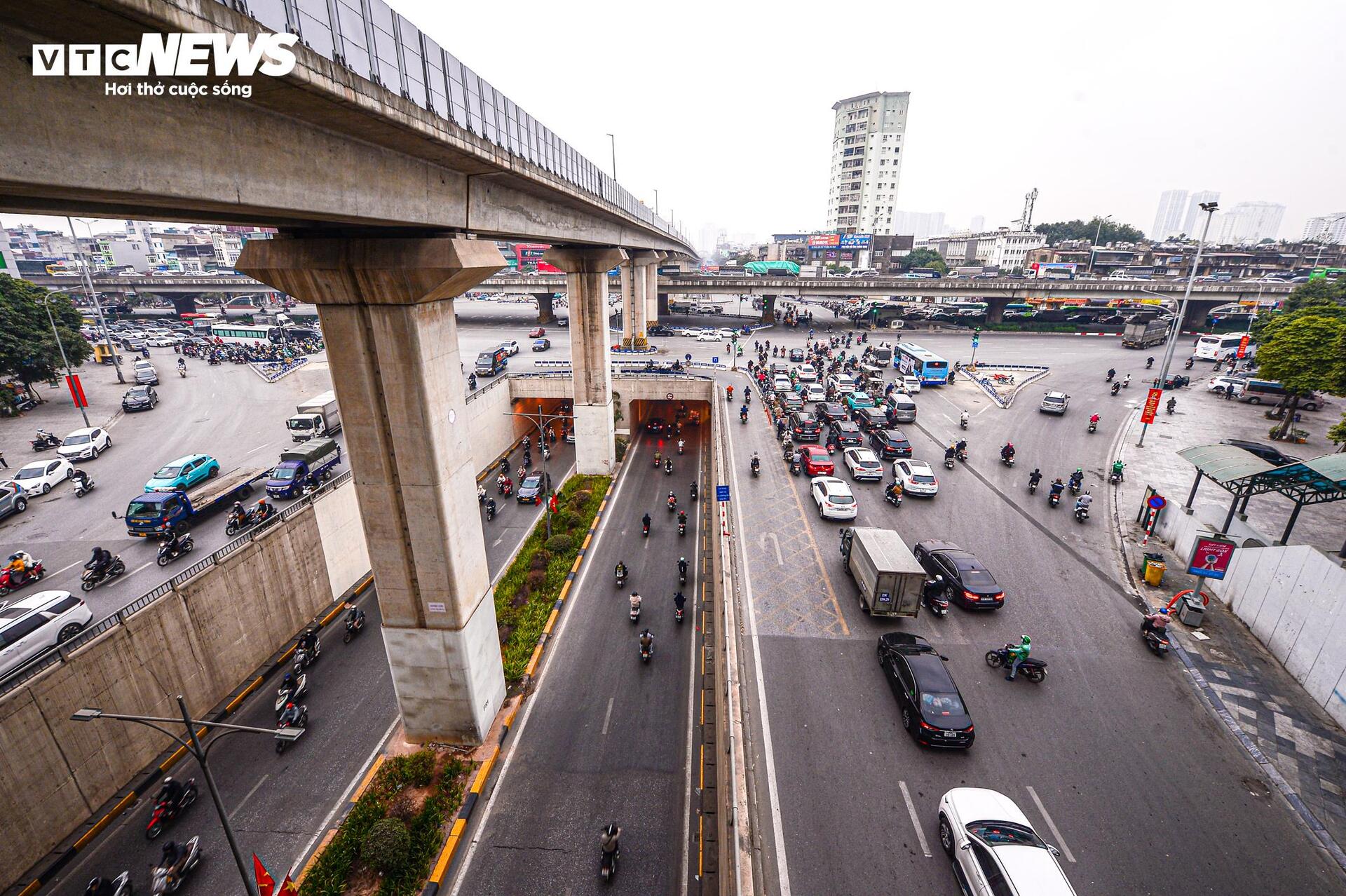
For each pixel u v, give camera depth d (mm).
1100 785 14836
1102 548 26406
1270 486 21766
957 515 29469
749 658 19297
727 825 12797
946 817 13227
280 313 98562
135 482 34938
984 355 72438
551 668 22109
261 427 45562
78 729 16297
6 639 17984
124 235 150750
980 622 21203
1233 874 12773
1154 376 61219
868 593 21062
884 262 147125
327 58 8953
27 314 49688
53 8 6102
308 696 21156
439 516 16156
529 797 16828
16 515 30609
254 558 22328
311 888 14352
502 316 109625
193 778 18047
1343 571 17141
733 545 26016
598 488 38156
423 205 14852
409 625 17359
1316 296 66750
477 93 14938
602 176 30750
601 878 14383
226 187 9086
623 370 54281
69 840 15922
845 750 15766
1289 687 18125
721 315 109125
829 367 63219
